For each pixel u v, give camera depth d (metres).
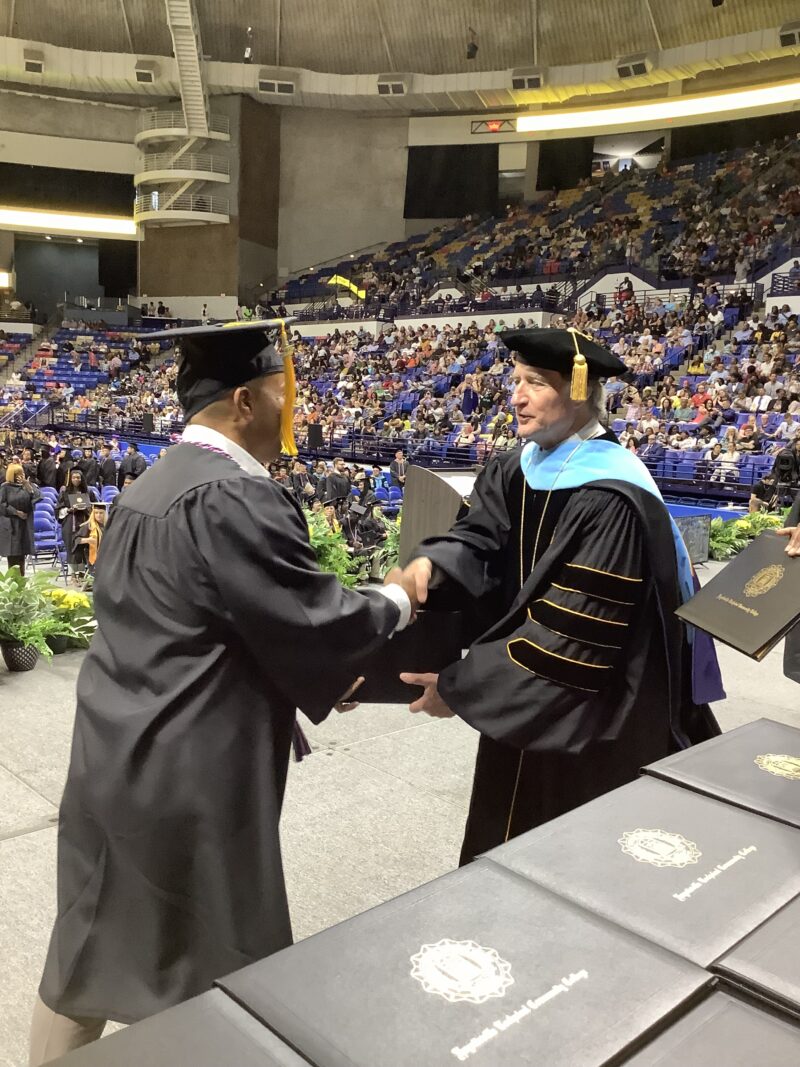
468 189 36.34
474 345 27.34
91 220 36.53
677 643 2.18
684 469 17.70
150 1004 1.55
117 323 37.12
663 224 30.77
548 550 2.18
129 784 1.56
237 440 1.75
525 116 34.25
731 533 12.30
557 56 31.72
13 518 10.51
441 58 32.88
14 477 10.58
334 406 26.48
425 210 36.62
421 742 4.73
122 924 1.59
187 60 32.31
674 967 0.95
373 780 4.20
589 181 35.12
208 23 32.69
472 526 2.46
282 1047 0.83
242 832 1.59
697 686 2.37
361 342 30.67
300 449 23.81
